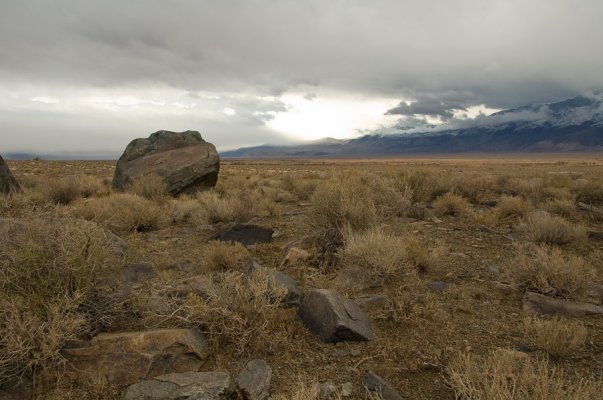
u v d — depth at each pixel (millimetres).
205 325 4902
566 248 8656
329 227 8188
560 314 5430
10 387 3779
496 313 5551
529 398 3270
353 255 6828
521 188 18109
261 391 3830
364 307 5707
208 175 19188
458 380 3646
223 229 9570
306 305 5344
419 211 12273
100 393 3822
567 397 3205
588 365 4223
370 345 4746
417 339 4875
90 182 19953
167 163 19328
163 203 14953
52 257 4480
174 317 5031
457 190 16359
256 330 4656
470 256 8141
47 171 41906
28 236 4531
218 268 7418
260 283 5094
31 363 3801
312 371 4254
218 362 4379
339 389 3934
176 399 3695
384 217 10766
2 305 3912
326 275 6859
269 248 8789
